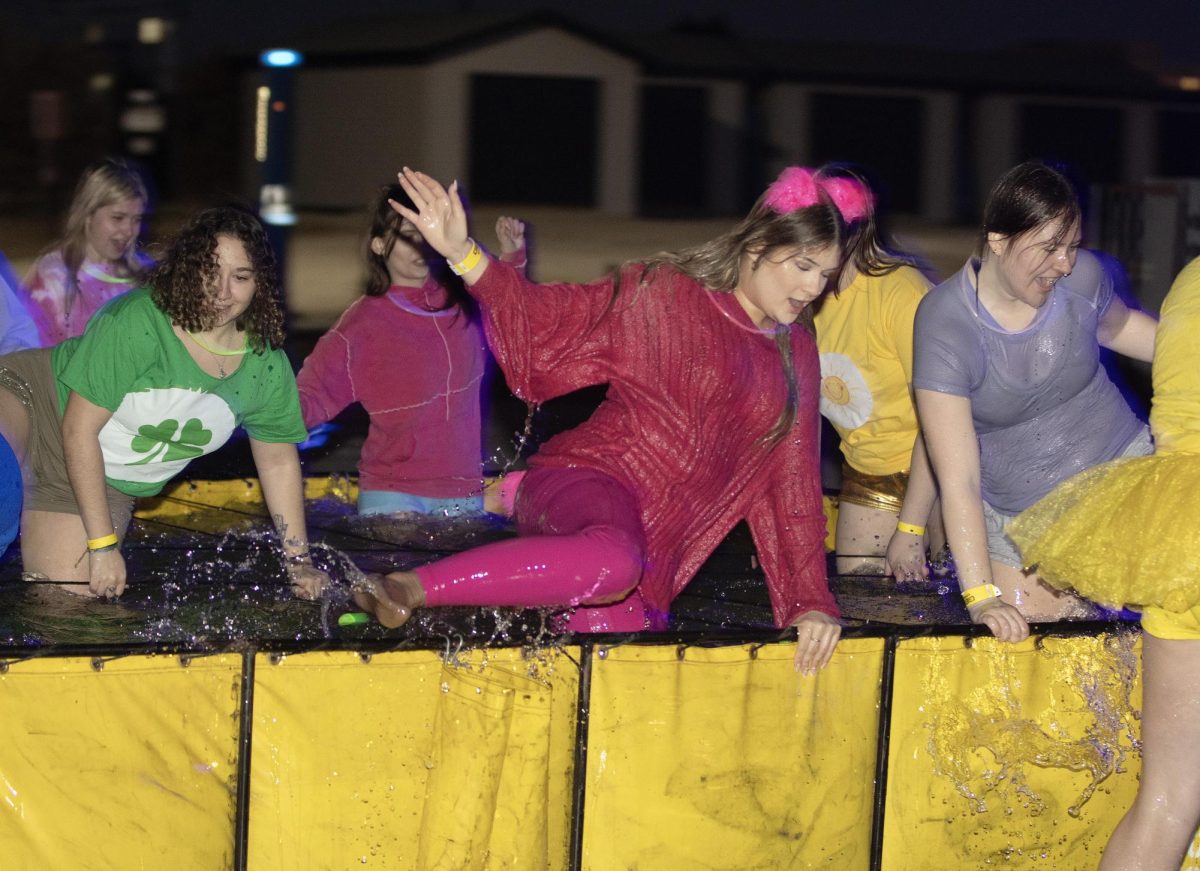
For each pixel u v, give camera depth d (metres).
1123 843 3.36
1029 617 4.07
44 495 3.97
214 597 3.92
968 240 25.97
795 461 3.62
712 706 3.31
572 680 3.21
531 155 29.81
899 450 4.76
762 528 3.64
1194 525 3.24
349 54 29.56
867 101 31.83
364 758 3.14
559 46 29.50
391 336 4.83
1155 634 3.31
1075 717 3.56
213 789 3.08
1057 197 3.47
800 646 3.35
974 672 3.49
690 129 30.98
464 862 3.15
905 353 4.53
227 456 6.16
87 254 5.31
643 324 3.51
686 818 3.33
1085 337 3.78
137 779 3.03
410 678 3.14
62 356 3.89
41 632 3.55
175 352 3.60
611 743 3.25
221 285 3.50
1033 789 3.57
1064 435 3.92
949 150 32.34
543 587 3.25
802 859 3.44
